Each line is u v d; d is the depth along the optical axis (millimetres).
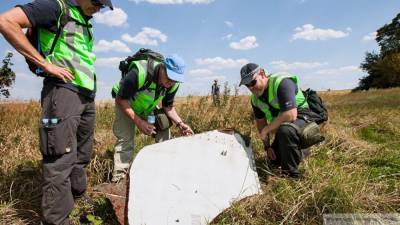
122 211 2943
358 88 59969
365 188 3227
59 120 2600
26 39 2453
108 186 3402
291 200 3137
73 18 2688
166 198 2865
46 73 2639
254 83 3604
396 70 52594
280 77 3604
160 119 3834
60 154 2611
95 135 5246
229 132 3453
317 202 3047
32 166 3990
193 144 3236
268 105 3734
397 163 4160
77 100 2725
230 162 3270
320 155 4547
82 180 3145
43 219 2645
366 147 4801
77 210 3121
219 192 3059
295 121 3721
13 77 6137
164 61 3297
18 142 4762
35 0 2496
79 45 2748
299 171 3740
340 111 11602
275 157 3957
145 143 4867
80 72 2727
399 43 61250
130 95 3373
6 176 3635
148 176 2918
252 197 3160
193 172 3076
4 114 6281
